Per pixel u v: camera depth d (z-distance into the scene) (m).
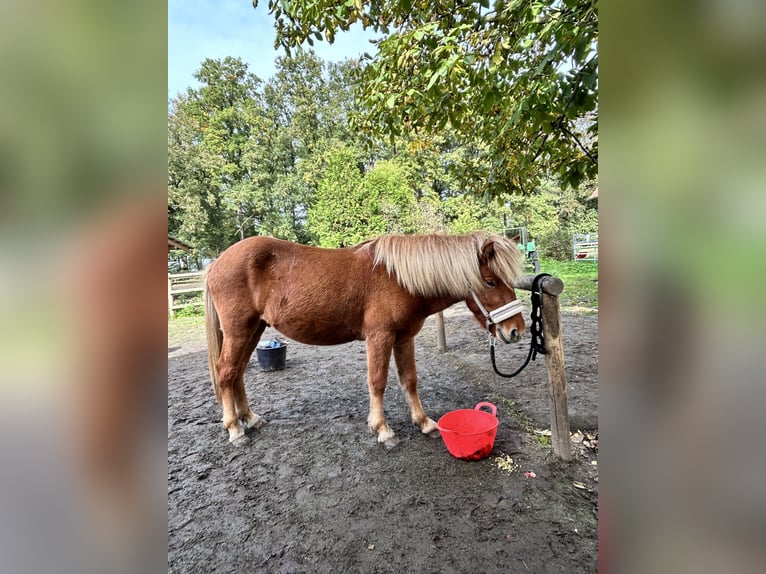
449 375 2.94
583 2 1.22
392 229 9.97
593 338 3.60
